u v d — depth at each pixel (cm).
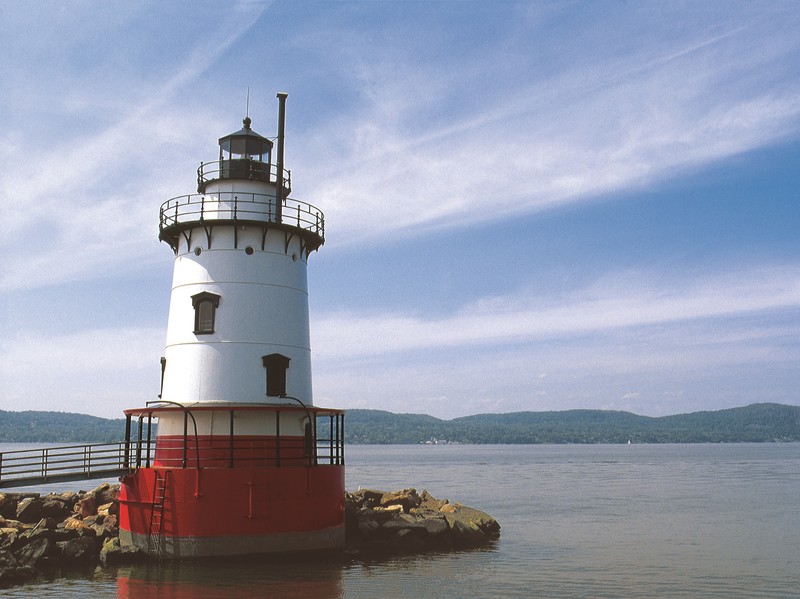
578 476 12800
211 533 3419
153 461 3891
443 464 18225
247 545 3438
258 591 3064
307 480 3575
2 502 4394
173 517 3447
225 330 3856
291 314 4012
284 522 3506
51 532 3609
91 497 4525
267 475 3488
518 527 5431
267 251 3984
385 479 11500
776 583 3578
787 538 5012
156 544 3469
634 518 6119
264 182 4072
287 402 3856
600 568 3856
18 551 3459
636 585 3484
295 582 3225
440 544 4222
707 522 5872
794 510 6844
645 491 9250
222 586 3120
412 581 3353
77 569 3391
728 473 13725
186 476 3456
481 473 13712
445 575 3516
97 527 3862
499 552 4191
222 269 3919
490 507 7069
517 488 9781
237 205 3972
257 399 3800
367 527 4053
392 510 4419
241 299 3894
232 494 3447
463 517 4741
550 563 3944
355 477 12006
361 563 3641
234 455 3697
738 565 4012
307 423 3956
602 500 7894
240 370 3819
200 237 3978
